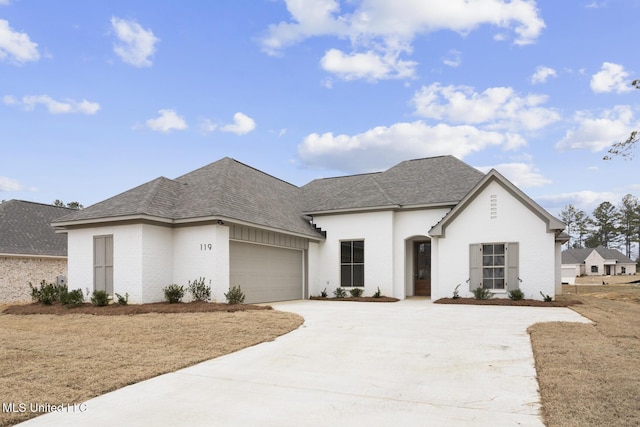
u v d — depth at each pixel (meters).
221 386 6.09
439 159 23.20
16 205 24.58
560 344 8.01
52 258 22.58
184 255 15.59
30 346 8.44
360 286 20.55
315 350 8.27
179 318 11.68
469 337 9.28
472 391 5.75
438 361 7.36
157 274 15.11
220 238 15.26
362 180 23.50
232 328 10.27
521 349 8.09
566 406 4.89
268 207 19.36
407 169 23.17
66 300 14.49
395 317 12.55
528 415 4.85
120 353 7.88
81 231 15.94
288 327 10.51
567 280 52.91
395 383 6.17
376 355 7.84
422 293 21.77
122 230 15.00
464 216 18.28
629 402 4.91
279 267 19.08
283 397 5.61
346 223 21.08
